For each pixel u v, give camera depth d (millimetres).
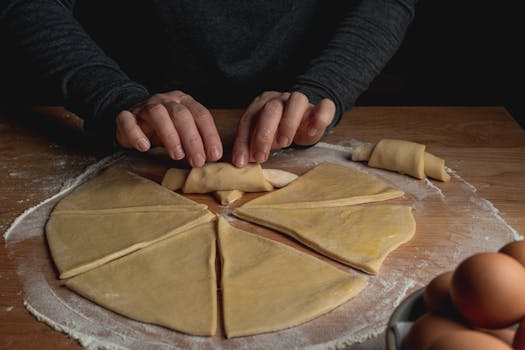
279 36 1881
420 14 2727
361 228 1255
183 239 1241
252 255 1182
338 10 1924
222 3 1807
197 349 970
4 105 1871
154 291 1088
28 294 1100
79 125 1753
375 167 1508
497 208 1346
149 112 1391
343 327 1013
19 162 1556
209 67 1902
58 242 1233
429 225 1287
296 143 1555
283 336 993
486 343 640
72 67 1580
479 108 1821
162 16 1841
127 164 1552
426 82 2715
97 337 996
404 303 802
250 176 1393
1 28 1663
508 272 679
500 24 2666
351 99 1669
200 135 1411
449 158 1546
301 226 1266
